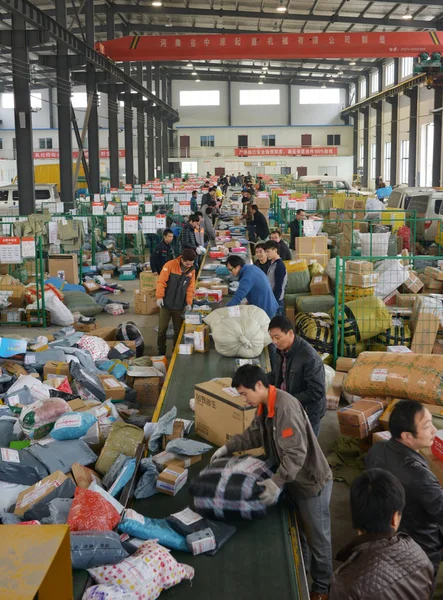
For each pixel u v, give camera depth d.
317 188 28.11
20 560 1.59
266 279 7.14
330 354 7.54
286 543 3.37
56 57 22.25
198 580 3.10
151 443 4.54
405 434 3.19
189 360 6.79
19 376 6.21
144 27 34.16
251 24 35.22
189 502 3.86
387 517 2.31
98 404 5.63
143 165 42.91
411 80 34.62
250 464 3.60
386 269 8.82
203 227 15.49
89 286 13.01
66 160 22.34
